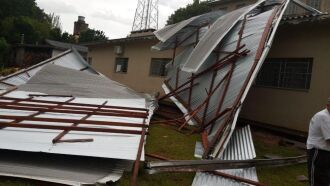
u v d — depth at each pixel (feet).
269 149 25.17
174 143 23.86
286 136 29.89
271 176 18.62
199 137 26.30
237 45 28.86
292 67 31.12
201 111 28.30
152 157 19.45
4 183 13.05
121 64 61.05
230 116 22.11
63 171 14.40
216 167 17.57
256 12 34.68
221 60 29.14
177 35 40.83
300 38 30.27
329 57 27.71
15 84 34.68
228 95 25.21
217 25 33.14
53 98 27.78
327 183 14.48
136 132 18.01
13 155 15.43
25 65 95.35
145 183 15.10
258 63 23.98
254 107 33.86
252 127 33.27
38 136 16.29
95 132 17.61
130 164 16.31
